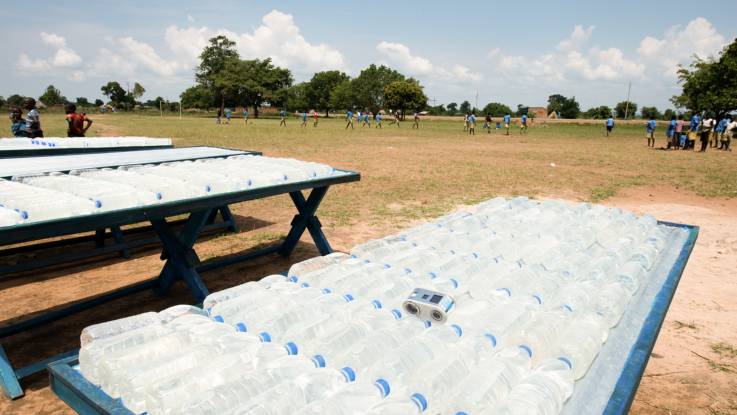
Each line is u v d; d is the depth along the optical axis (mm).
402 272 3029
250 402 1711
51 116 60438
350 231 7727
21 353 3980
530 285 2922
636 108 114562
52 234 3051
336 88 120188
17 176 4441
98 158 6070
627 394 1825
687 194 11742
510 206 5285
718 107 34125
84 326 4461
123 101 141875
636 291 2943
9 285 5371
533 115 110625
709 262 6613
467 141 29469
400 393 1831
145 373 1889
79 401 1854
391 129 45469
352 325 2314
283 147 21469
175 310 2541
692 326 4734
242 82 95000
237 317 2406
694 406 3512
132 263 6145
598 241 4066
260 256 6250
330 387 1845
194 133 30141
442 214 8945
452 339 2219
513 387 1907
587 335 2264
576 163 17812
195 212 4414
